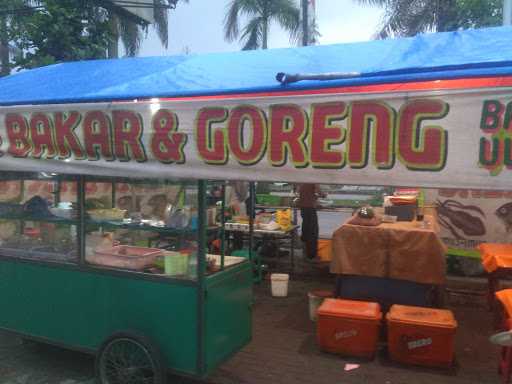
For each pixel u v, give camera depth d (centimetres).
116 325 349
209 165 268
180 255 332
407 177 222
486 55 271
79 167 312
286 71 318
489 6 1382
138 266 350
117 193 363
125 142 293
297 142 243
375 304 445
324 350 429
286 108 245
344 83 244
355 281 486
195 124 270
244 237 795
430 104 216
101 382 344
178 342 328
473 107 210
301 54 371
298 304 582
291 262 750
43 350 433
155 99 295
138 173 292
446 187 215
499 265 475
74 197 366
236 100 257
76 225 364
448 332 388
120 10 1111
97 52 1020
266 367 400
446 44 316
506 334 258
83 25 1005
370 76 246
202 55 424
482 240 698
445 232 716
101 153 303
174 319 328
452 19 1230
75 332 368
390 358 411
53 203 380
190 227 326
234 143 260
